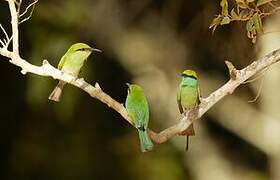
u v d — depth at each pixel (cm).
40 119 1773
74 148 1812
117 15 1642
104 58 1684
